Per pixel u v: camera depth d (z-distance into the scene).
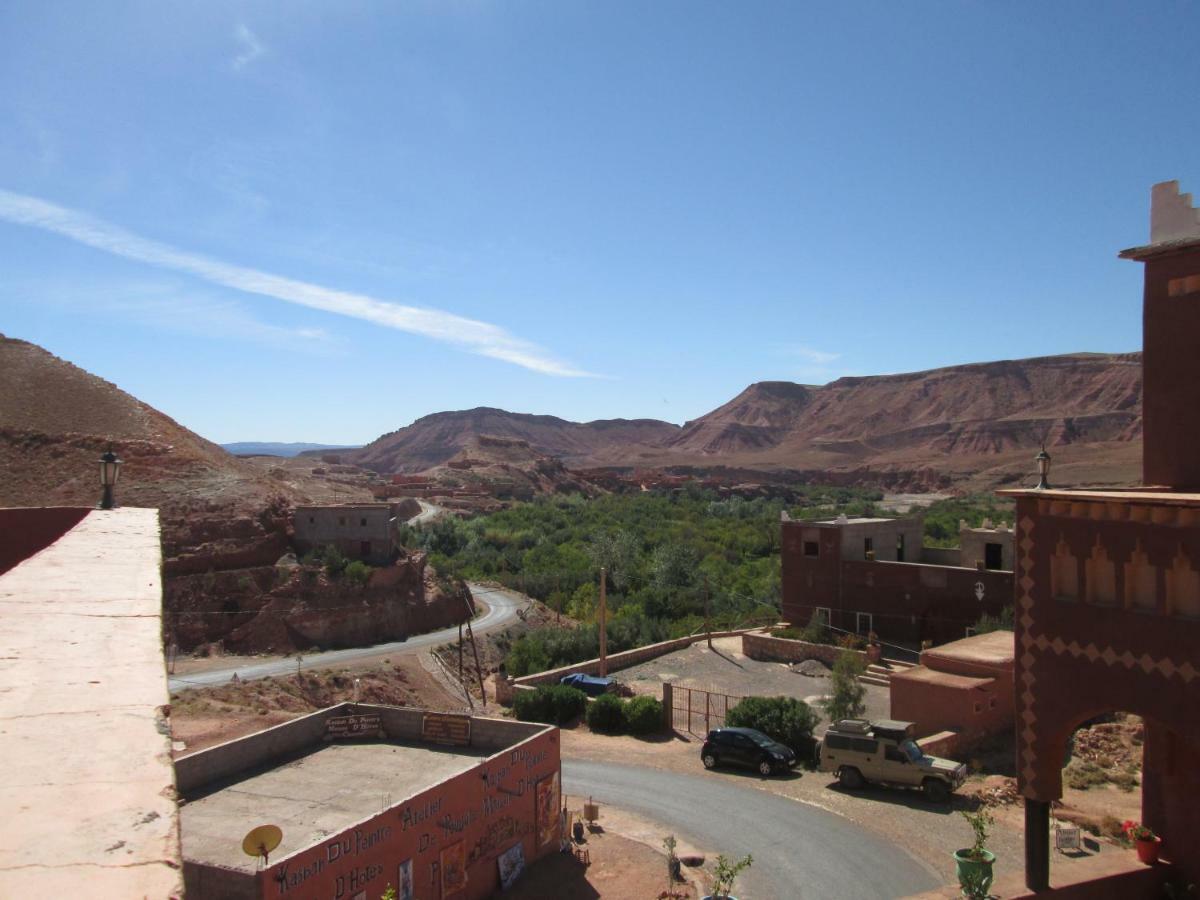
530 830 20.02
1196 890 12.04
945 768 23.23
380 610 58.84
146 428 83.00
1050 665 11.14
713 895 16.20
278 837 13.28
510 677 43.94
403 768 19.78
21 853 2.18
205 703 34.34
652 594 62.97
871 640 42.59
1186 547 9.87
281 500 68.44
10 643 4.39
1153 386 12.41
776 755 26.48
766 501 165.50
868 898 17.94
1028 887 11.52
